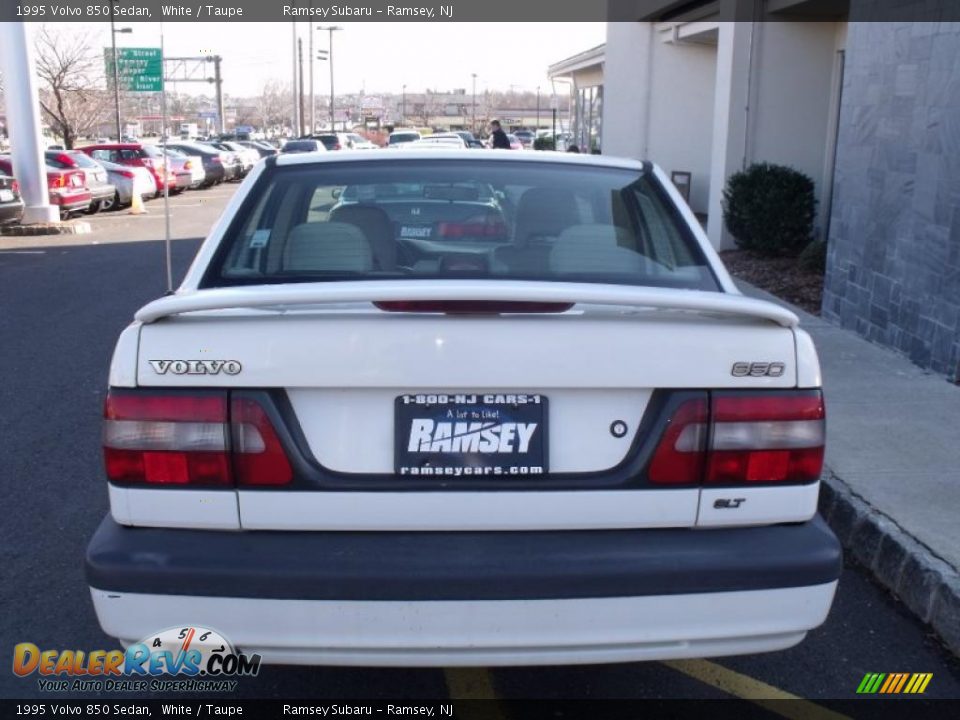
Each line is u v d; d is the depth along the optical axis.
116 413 2.80
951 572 4.11
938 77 7.00
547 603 2.73
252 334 2.76
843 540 4.86
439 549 2.75
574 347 2.76
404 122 94.19
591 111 29.88
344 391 2.78
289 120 95.06
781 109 13.41
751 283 11.10
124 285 12.51
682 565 2.76
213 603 2.73
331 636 2.74
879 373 7.20
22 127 19.03
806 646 3.94
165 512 2.81
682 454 2.81
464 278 3.52
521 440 2.80
